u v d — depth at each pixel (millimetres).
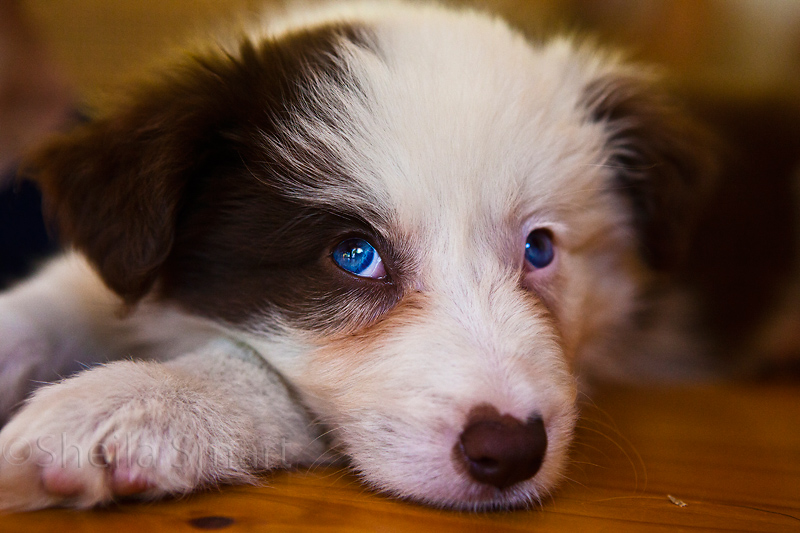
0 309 354
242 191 338
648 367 463
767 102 542
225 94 342
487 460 295
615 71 412
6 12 523
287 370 329
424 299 323
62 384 300
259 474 311
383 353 317
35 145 356
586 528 291
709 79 582
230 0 454
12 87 527
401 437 307
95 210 335
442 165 328
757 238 512
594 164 376
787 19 820
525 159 340
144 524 280
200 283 342
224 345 336
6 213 454
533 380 305
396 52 352
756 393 466
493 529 289
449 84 341
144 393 299
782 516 301
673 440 366
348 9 400
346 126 336
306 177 334
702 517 299
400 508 300
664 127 404
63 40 708
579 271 373
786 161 526
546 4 679
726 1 807
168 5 700
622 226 400
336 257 332
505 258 335
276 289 332
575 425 322
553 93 368
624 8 762
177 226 342
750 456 351
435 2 421
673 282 469
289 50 354
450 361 307
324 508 296
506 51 365
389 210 328
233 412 311
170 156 331
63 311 360
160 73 359
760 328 522
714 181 421
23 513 284
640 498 310
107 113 353
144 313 352
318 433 328
